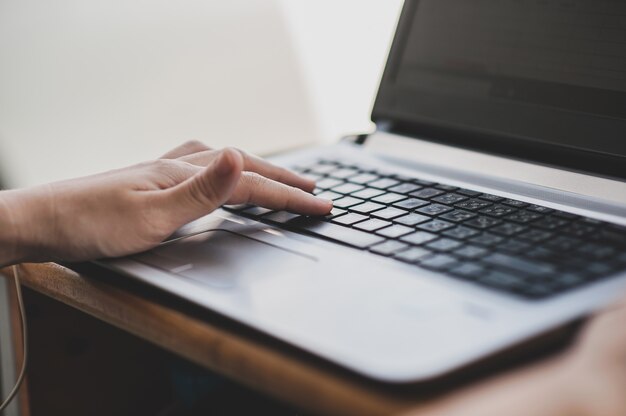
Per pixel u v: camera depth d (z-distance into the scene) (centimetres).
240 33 112
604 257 49
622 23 68
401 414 36
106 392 71
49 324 66
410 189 67
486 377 38
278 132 118
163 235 54
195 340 44
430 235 55
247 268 50
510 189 66
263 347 42
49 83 94
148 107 103
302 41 120
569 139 69
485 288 45
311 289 46
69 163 97
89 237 52
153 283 48
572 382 35
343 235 56
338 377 38
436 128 79
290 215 61
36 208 53
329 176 72
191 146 68
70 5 95
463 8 80
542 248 51
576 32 71
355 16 124
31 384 65
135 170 57
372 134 84
